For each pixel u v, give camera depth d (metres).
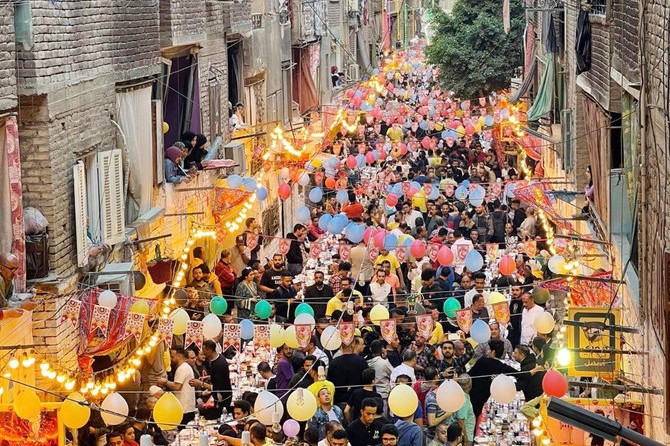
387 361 22.56
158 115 29.86
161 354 23.78
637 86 22.78
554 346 24.06
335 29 76.50
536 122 52.84
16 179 19.78
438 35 69.00
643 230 21.05
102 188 24.59
